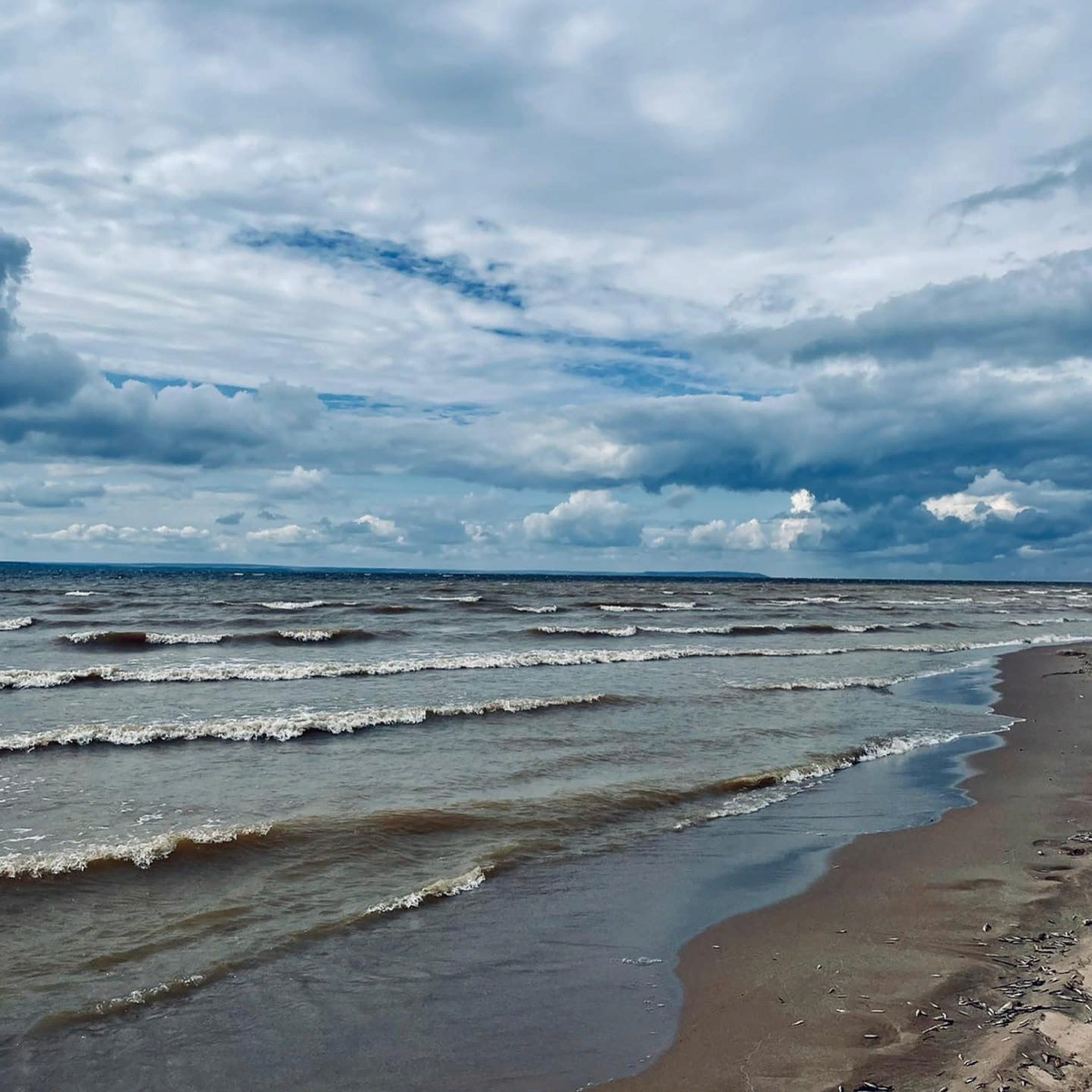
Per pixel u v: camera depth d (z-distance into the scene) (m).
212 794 10.62
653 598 65.62
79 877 7.76
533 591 75.69
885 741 14.71
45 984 5.94
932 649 30.61
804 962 6.34
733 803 10.91
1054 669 25.31
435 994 5.93
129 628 32.28
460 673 21.98
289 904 7.42
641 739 14.33
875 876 8.27
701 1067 4.92
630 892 7.91
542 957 6.52
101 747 12.94
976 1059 4.60
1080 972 5.74
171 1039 5.30
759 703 18.14
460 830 9.47
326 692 18.66
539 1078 4.88
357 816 9.66
